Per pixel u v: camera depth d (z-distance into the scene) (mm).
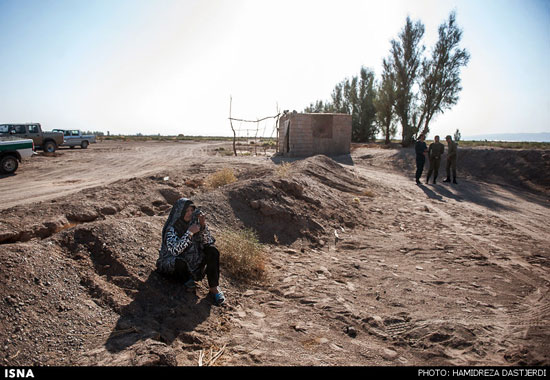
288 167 12391
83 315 3324
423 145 15141
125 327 3297
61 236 4410
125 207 8891
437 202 11648
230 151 31734
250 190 7824
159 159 24328
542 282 5312
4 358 2668
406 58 27188
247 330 3709
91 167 19984
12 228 6535
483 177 17062
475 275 5570
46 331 3014
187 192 10781
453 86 26016
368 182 13773
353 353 3385
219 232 6160
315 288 4875
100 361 2783
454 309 4367
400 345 3557
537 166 16000
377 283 5176
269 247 6457
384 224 8742
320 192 9547
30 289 3371
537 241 7512
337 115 24047
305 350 3395
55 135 26672
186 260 4176
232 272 4988
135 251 4570
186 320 3688
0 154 16594
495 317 4184
